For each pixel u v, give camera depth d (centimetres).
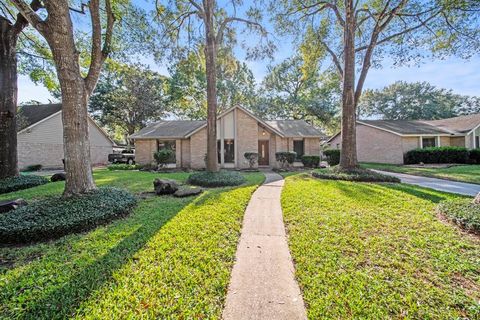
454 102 3766
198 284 239
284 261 293
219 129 1598
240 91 2909
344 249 313
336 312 198
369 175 899
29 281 246
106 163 2494
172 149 1764
